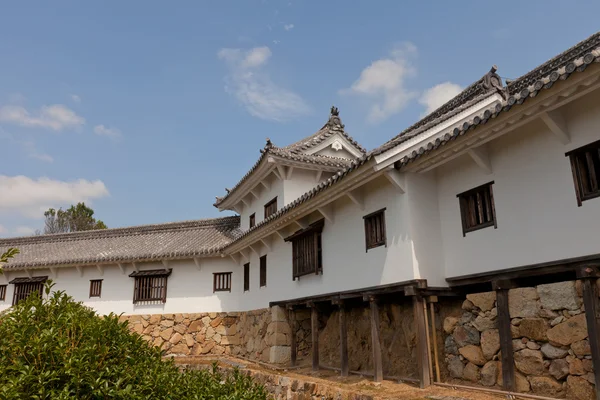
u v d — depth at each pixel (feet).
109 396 14.93
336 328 45.93
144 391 15.80
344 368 37.60
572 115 24.52
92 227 155.12
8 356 14.99
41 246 83.41
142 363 17.07
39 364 14.78
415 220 31.99
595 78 20.13
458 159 31.99
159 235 80.79
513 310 25.44
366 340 40.65
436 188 33.68
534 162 26.61
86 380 14.76
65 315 16.79
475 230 30.09
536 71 37.42
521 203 27.14
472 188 30.63
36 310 16.94
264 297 57.21
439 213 33.27
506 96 38.73
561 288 23.12
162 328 69.51
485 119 24.56
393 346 36.58
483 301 27.61
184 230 81.61
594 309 21.61
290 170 59.11
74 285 74.08
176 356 67.51
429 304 31.76
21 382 13.85
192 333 68.95
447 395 26.63
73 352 15.07
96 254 74.64
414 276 30.78
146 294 71.61
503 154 28.60
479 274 29.09
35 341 14.80
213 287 70.90
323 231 43.42
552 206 25.35
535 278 27.68
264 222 49.70
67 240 84.23
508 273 27.20
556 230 25.02
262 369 48.91
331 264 41.37
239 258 69.62
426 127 33.47
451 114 35.04
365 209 37.06
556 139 25.46
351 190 35.83
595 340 21.20
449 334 30.04
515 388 24.80
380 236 35.27
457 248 31.40
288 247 51.26
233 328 68.39
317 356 43.14
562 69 20.62
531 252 26.23
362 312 42.04
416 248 31.40
